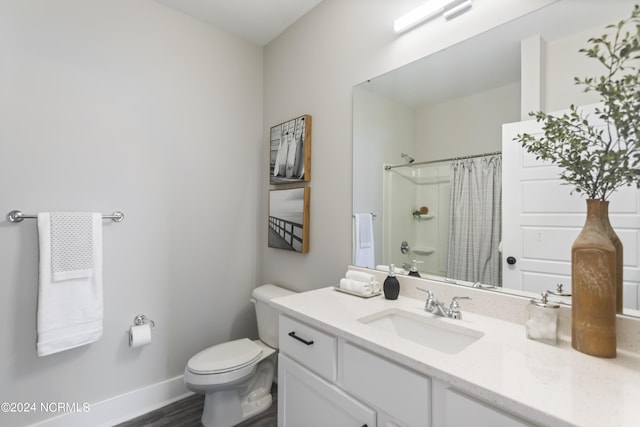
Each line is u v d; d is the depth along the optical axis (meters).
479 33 1.27
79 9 1.72
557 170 1.05
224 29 2.30
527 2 1.14
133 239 1.90
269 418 1.87
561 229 1.04
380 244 1.64
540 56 1.10
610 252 0.86
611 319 0.86
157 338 1.99
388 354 0.92
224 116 2.31
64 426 1.65
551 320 0.95
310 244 2.05
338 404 1.10
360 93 1.74
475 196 1.28
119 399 1.83
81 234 1.64
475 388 0.72
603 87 0.87
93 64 1.76
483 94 1.26
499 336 1.02
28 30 1.57
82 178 1.72
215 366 1.67
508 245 1.18
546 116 1.04
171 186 2.05
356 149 1.75
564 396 0.67
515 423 0.67
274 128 2.34
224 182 2.31
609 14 0.97
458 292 1.31
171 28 2.05
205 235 2.22
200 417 1.87
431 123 1.43
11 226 1.54
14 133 1.54
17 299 1.55
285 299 1.45
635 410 0.63
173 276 2.06
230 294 2.35
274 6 2.04
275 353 2.05
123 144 1.86
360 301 1.42
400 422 0.90
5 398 1.52
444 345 1.16
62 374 1.66
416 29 1.48
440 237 1.40
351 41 1.79
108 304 1.81
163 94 2.02
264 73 2.52
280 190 2.25
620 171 0.87
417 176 1.48
